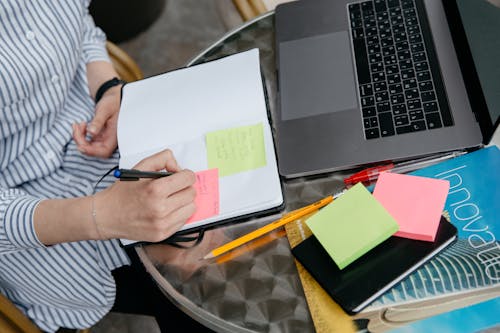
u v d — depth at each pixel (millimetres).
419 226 701
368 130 822
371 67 892
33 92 1018
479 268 675
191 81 949
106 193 844
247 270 759
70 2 1064
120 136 911
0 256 995
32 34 996
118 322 1530
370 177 790
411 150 789
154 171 822
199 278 768
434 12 933
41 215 876
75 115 1118
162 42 2174
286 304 718
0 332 960
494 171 757
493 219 717
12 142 1044
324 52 940
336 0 1013
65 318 1086
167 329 1092
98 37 1220
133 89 971
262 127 859
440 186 736
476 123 786
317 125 847
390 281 676
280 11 1032
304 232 760
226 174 823
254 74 923
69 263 1011
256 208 783
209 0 2273
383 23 947
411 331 641
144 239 799
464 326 636
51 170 1068
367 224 706
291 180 825
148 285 1047
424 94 833
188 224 794
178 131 894
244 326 711
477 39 830
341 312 678
